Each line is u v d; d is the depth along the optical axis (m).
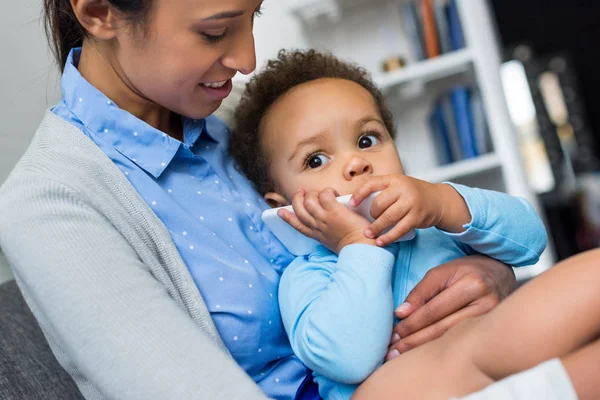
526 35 4.41
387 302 0.92
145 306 0.76
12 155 1.80
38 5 1.76
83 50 1.02
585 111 4.20
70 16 1.02
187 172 1.04
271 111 1.20
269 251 1.08
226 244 1.00
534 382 0.65
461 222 1.02
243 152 1.22
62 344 0.82
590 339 0.70
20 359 1.10
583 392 0.65
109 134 0.98
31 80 1.78
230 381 0.73
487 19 2.87
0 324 1.17
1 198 0.85
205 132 1.15
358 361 0.89
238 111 1.30
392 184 0.96
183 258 0.94
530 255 1.08
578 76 4.32
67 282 0.76
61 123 0.95
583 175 4.00
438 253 1.09
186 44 0.90
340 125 1.12
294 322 0.97
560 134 4.04
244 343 0.94
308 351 0.94
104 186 0.90
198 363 0.73
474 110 2.84
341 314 0.91
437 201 0.99
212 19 0.88
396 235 0.95
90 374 0.75
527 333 0.70
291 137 1.14
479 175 3.00
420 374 0.80
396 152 1.15
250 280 0.98
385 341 0.91
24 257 0.79
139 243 0.87
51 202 0.81
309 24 2.98
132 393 0.72
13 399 1.02
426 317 0.95
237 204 1.08
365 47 3.00
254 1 0.91
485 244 1.05
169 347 0.74
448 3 2.84
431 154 3.01
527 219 1.08
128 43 0.91
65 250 0.78
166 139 1.00
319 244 1.07
